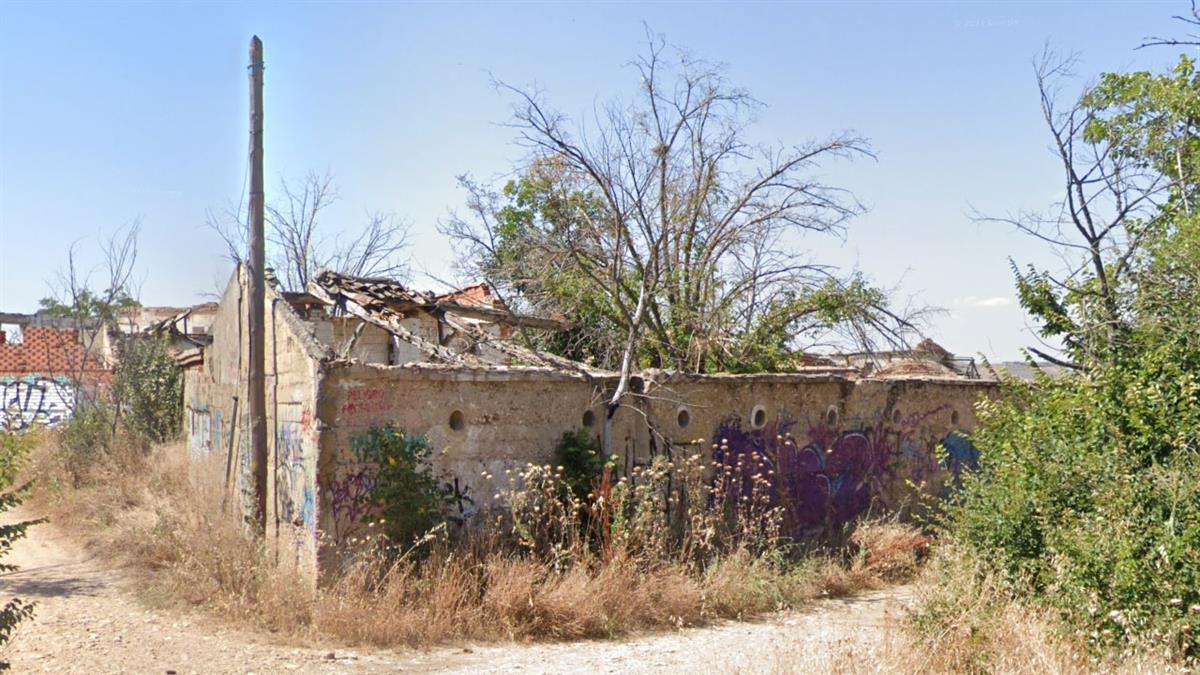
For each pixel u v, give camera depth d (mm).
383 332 16453
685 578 10938
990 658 7098
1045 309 12039
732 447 13203
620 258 16969
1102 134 13656
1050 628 7418
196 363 21953
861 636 9461
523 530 10484
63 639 8789
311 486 10250
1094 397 8906
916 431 15844
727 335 17719
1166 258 10641
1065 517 8109
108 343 26219
